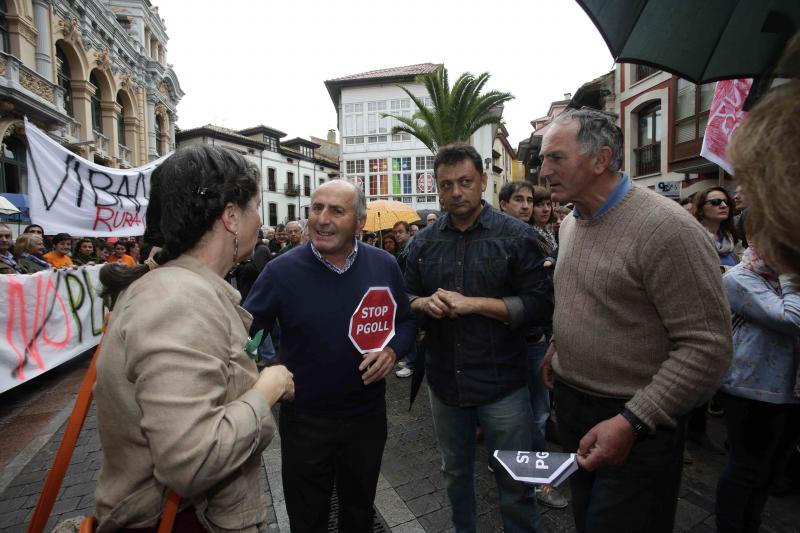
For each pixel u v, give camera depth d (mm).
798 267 676
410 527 2416
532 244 1938
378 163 32844
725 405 2033
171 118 27250
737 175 701
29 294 4621
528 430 1996
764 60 1685
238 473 1040
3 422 4047
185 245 1020
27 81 13258
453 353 1994
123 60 20578
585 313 1484
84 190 5566
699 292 1236
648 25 1775
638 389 1411
